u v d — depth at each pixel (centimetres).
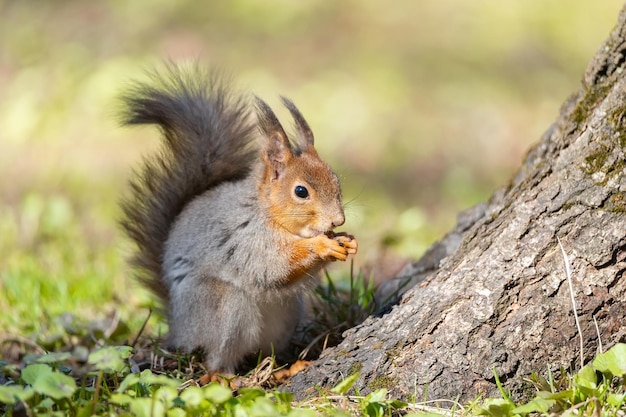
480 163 1967
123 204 1045
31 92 2258
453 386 748
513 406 698
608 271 735
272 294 892
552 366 745
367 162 1967
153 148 2022
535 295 746
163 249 994
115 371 784
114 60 2381
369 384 761
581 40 2588
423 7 2688
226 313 894
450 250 973
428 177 1888
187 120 1011
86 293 1166
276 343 925
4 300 1148
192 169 1009
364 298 967
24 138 2127
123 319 1080
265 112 915
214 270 901
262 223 890
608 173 736
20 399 638
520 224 762
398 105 2223
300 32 2562
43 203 1670
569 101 918
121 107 1005
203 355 916
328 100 2217
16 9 2705
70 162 1962
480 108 2223
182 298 920
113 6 2688
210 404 676
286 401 702
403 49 2483
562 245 744
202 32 2564
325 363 790
